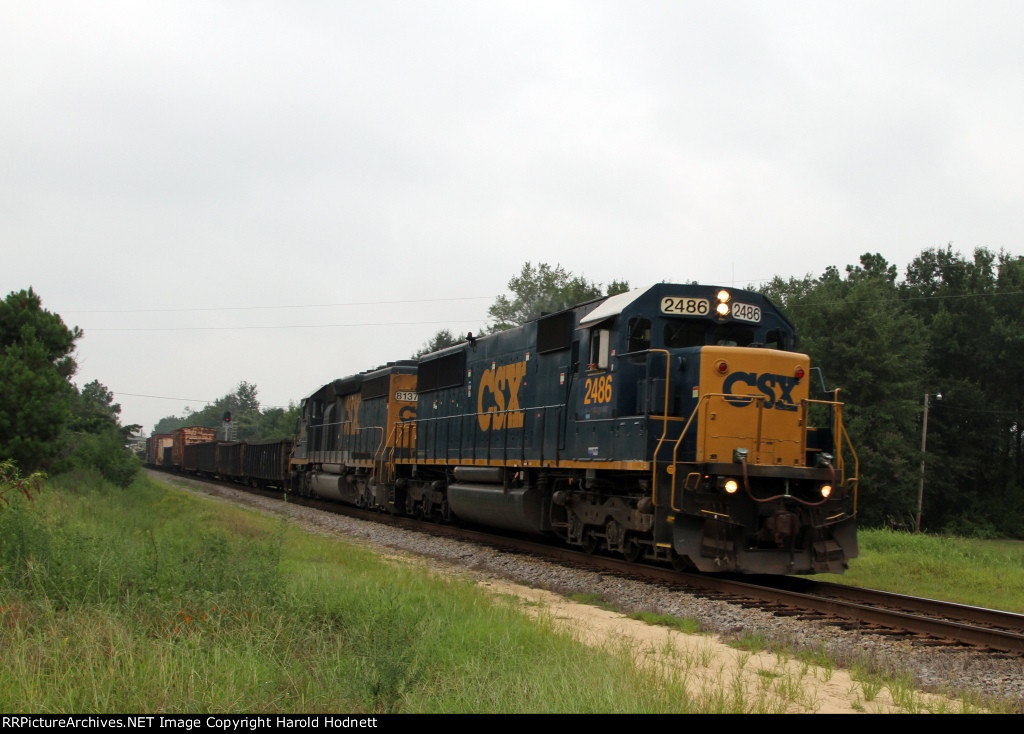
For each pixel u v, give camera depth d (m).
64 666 6.76
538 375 19.17
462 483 23.25
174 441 75.31
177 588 9.51
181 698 6.28
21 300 28.30
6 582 9.05
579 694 6.86
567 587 14.29
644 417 14.55
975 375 58.75
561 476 18.11
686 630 11.08
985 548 25.09
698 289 15.59
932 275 63.75
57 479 26.56
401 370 29.11
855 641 10.15
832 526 14.50
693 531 13.97
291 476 41.19
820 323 48.75
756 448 14.22
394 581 12.28
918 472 47.75
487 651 8.46
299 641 8.29
